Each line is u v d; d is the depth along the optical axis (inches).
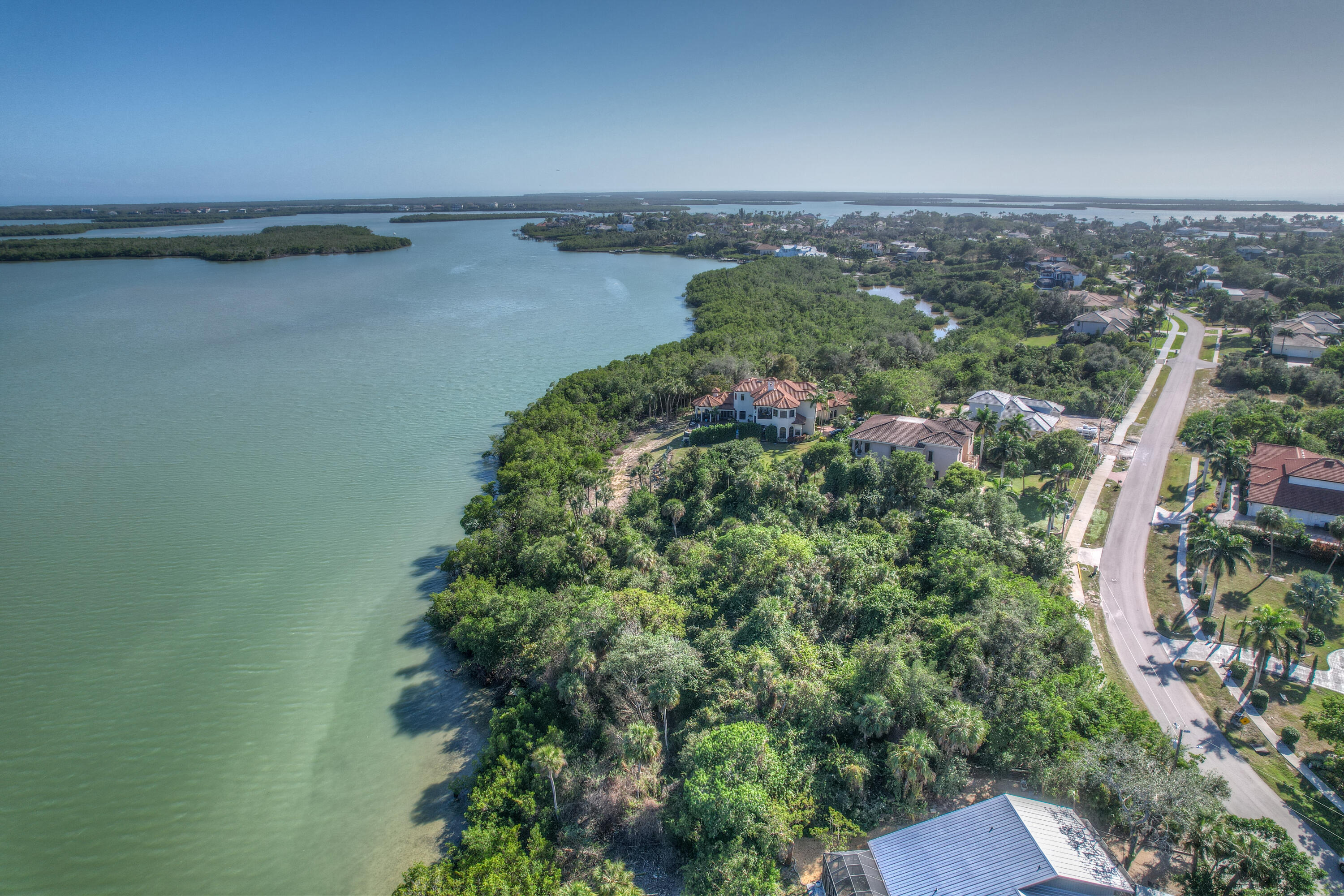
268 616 3275.1
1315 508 3462.1
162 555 3735.2
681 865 2005.4
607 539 3535.9
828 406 5226.4
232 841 2229.3
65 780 2447.1
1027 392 5743.1
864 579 2962.6
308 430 5457.7
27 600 3358.8
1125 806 1843.0
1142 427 5029.5
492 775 2223.2
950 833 1793.8
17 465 4753.9
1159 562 3314.5
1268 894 1608.0
